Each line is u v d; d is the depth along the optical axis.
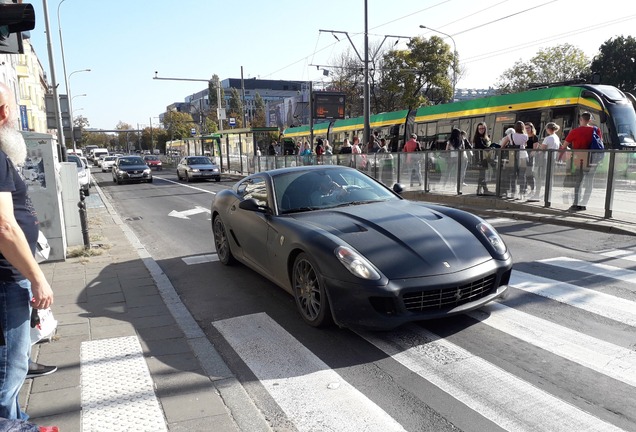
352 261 3.78
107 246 7.91
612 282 5.12
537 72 42.53
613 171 8.45
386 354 3.68
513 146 11.47
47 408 2.97
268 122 81.31
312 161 19.92
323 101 28.16
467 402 2.97
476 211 10.80
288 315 4.63
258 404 3.06
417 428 2.73
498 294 4.07
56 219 6.79
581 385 3.10
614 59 47.78
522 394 3.03
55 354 3.76
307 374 3.43
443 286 3.70
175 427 2.75
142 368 3.50
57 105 18.98
